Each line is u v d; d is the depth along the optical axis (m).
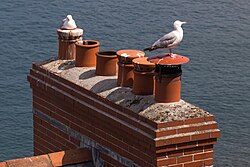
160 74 9.66
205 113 9.48
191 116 9.41
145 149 9.55
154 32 84.56
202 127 9.39
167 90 9.69
